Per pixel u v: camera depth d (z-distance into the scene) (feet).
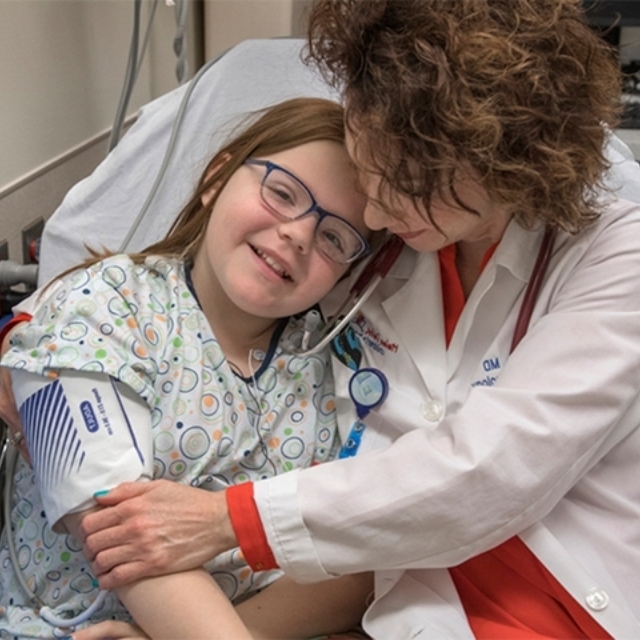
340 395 3.60
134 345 3.22
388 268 3.64
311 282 3.32
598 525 3.17
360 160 2.85
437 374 3.50
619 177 4.41
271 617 3.34
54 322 3.20
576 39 2.82
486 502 2.85
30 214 5.20
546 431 2.85
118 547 2.92
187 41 7.10
